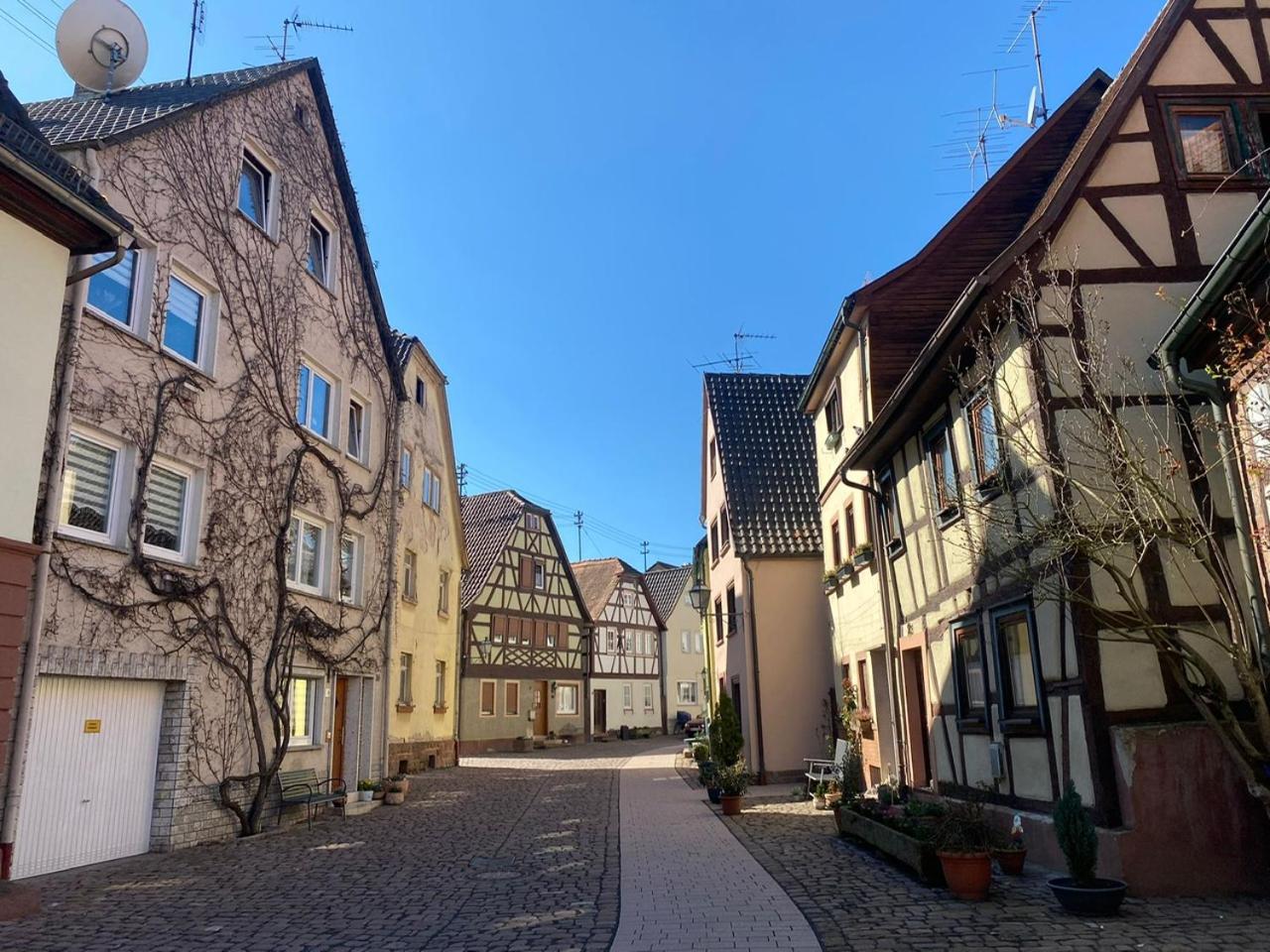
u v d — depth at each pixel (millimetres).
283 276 14000
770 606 18688
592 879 8539
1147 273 8594
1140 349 8383
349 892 8117
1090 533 7059
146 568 10328
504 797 16422
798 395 22266
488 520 36594
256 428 12844
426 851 10414
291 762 13500
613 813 13773
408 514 22203
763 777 17859
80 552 9375
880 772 14172
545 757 29953
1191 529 6863
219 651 11609
